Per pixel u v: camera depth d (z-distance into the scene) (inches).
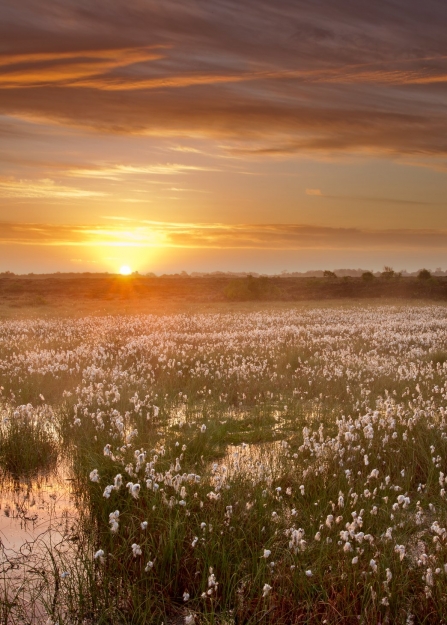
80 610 184.2
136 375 540.7
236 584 194.9
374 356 650.8
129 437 307.6
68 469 315.9
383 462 297.4
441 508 249.4
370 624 177.8
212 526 221.8
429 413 366.3
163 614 186.2
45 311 1578.5
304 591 191.9
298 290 2583.7
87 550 221.3
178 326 1037.8
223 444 355.9
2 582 200.2
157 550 208.1
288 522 239.9
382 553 208.1
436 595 185.8
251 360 639.8
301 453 314.8
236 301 2183.8
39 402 462.0
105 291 2583.7
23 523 247.0
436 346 754.8
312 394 489.7
